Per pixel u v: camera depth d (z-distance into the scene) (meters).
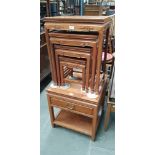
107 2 4.50
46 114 1.89
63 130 1.66
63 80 1.42
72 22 1.11
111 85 1.60
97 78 1.27
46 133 1.63
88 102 1.30
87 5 3.82
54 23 1.16
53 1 2.48
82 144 1.51
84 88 1.36
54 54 1.30
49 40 1.23
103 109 1.86
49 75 2.62
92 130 1.46
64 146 1.49
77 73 1.55
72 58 1.27
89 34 1.13
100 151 1.44
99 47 1.12
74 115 1.73
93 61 1.18
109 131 1.64
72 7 3.47
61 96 1.41
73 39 1.16
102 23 1.05
